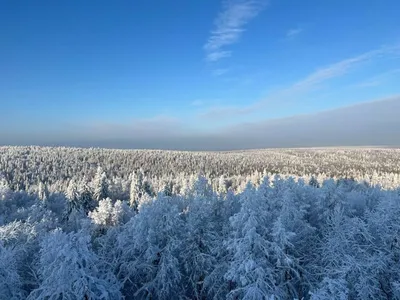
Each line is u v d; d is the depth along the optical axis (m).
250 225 20.45
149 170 181.12
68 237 19.22
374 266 20.92
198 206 26.00
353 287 20.12
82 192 59.72
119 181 101.31
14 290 20.72
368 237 22.78
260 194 23.23
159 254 25.11
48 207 66.75
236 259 20.75
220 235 26.03
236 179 129.38
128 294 24.97
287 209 23.02
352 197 30.56
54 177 149.75
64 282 18.31
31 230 26.83
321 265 22.44
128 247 25.28
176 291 24.80
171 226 24.77
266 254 20.12
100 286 19.11
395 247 22.52
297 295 20.53
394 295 20.20
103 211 33.28
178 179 107.75
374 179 111.62
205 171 182.12
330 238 22.53
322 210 25.89
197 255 24.25
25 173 143.25
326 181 27.11
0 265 20.42
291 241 22.39
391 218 22.97
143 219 24.80
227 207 28.27
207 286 24.27
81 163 180.38
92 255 19.67
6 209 59.44
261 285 19.05
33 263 23.61
